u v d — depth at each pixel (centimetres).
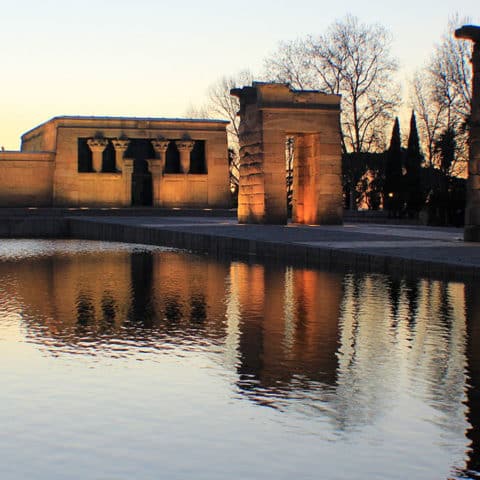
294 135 5697
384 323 1791
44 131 8712
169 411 1077
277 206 5344
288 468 873
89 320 1844
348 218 7112
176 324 1789
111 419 1040
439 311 1948
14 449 929
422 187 7769
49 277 2809
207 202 8275
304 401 1133
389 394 1175
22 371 1304
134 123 8138
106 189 7994
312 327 1744
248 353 1463
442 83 7019
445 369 1338
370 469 872
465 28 3688
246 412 1076
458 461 898
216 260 3472
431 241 3609
